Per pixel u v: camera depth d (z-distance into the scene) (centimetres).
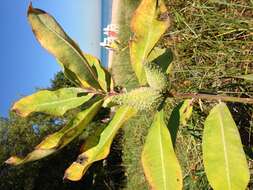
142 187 157
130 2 152
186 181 91
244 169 47
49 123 281
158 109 49
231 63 81
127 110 50
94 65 51
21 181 282
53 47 47
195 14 87
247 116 77
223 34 82
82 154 50
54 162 276
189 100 52
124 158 188
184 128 86
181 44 91
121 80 142
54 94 49
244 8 81
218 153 48
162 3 49
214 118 49
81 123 48
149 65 48
